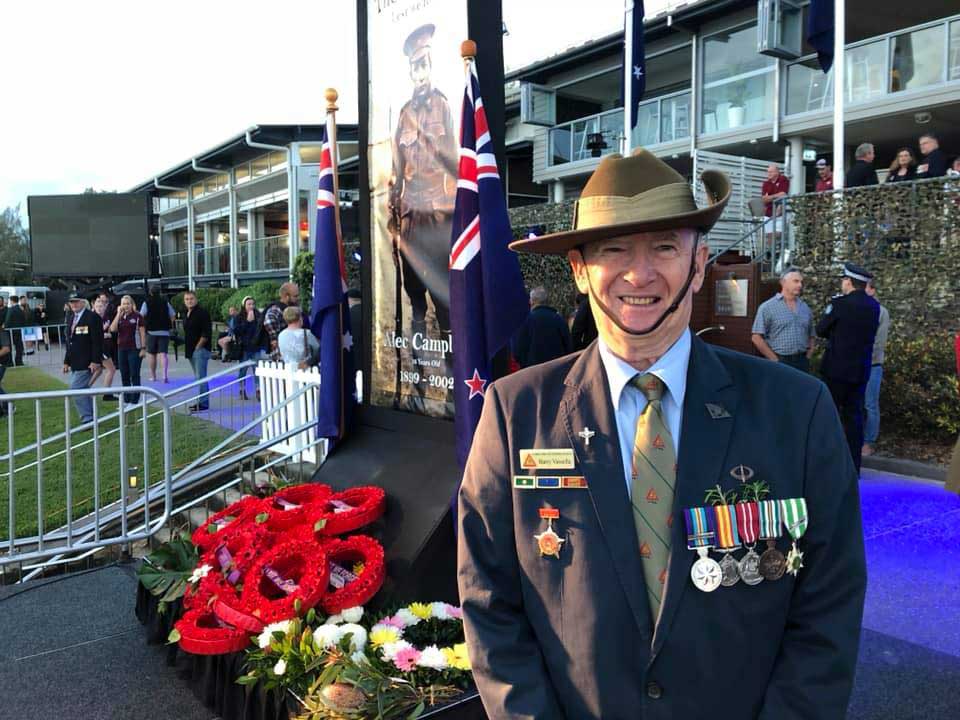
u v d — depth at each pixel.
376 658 2.57
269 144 23.47
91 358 10.46
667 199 1.32
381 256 4.14
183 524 6.02
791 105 14.96
